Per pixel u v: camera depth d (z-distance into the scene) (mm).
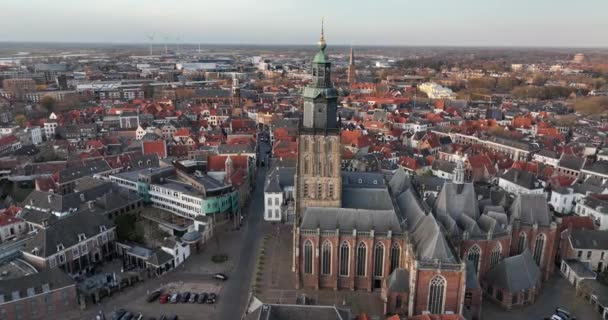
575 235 125312
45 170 193750
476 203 119188
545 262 118438
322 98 106875
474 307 99438
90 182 169500
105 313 105188
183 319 102938
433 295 95188
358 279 111812
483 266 109875
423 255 95750
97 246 129500
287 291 112438
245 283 118125
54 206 147625
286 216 157500
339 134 109688
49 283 103375
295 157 197750
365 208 116750
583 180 194500
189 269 125688
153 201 170000
